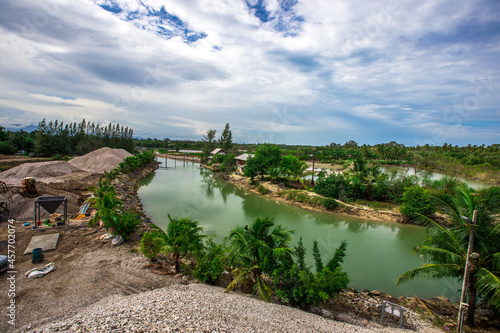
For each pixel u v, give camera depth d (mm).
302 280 11664
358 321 11516
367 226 26406
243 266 13688
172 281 12961
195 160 95250
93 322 7746
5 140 70688
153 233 14250
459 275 11484
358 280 15852
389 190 35656
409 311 12609
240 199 37688
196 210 30250
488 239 10445
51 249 14852
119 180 39938
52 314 9367
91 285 11742
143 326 7684
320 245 20812
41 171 37562
